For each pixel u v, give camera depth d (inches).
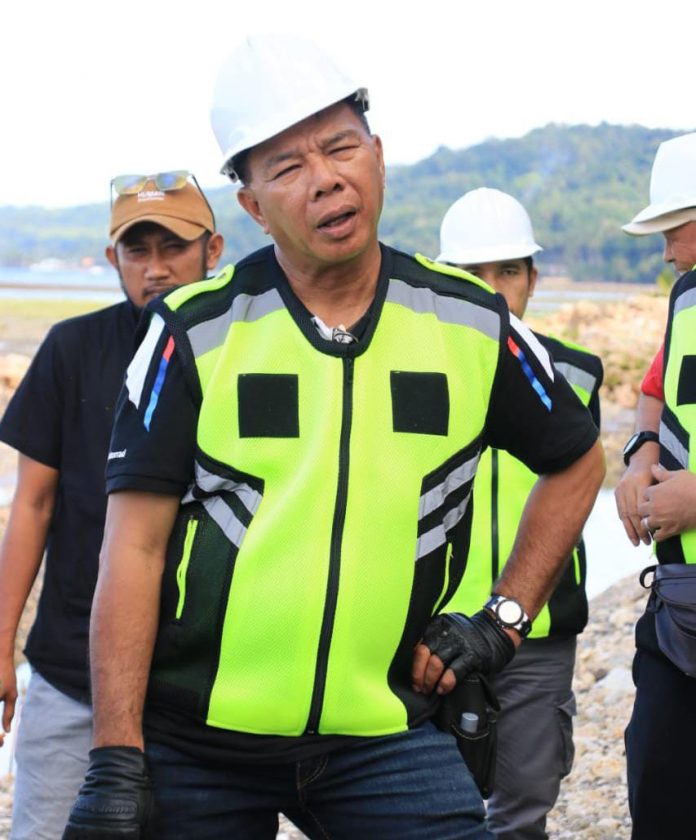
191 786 118.5
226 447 116.6
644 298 1014.4
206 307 119.6
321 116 117.2
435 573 119.6
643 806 162.4
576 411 127.6
